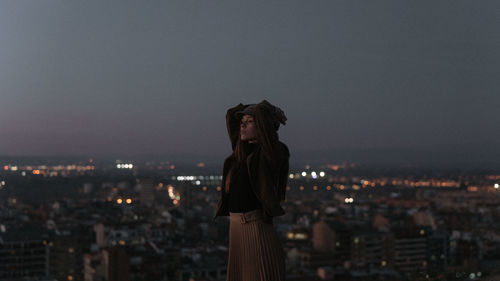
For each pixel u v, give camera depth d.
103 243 175.75
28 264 165.38
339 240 153.38
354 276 93.75
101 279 115.69
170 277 131.50
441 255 170.38
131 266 116.62
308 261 144.50
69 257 170.62
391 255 161.12
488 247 170.62
